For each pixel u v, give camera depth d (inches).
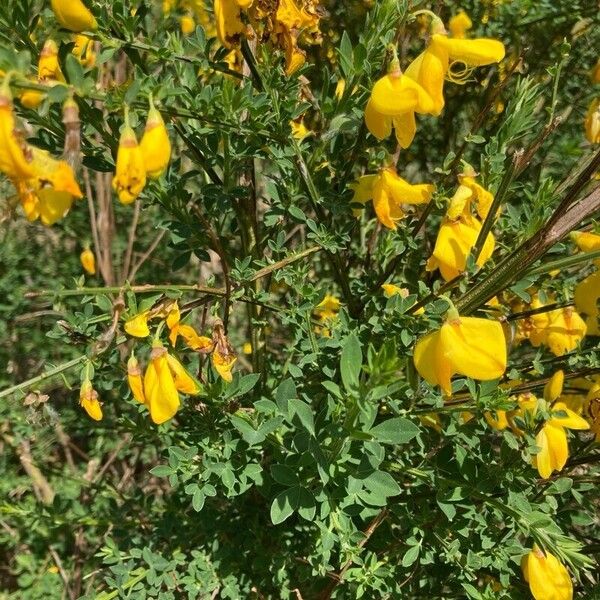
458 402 7.3
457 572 7.4
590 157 7.4
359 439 5.9
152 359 6.3
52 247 16.2
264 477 7.9
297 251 7.8
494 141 7.0
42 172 4.8
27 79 5.1
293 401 5.9
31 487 13.8
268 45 6.8
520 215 7.6
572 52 11.6
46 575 12.1
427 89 6.2
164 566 8.2
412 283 8.4
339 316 7.5
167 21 7.6
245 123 6.7
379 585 7.2
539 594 6.6
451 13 11.0
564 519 7.7
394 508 7.3
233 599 8.0
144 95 5.5
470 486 6.8
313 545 7.7
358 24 11.4
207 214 7.7
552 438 6.3
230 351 6.8
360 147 7.3
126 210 16.1
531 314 7.7
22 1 6.0
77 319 6.8
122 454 13.3
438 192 7.1
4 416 12.9
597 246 6.8
